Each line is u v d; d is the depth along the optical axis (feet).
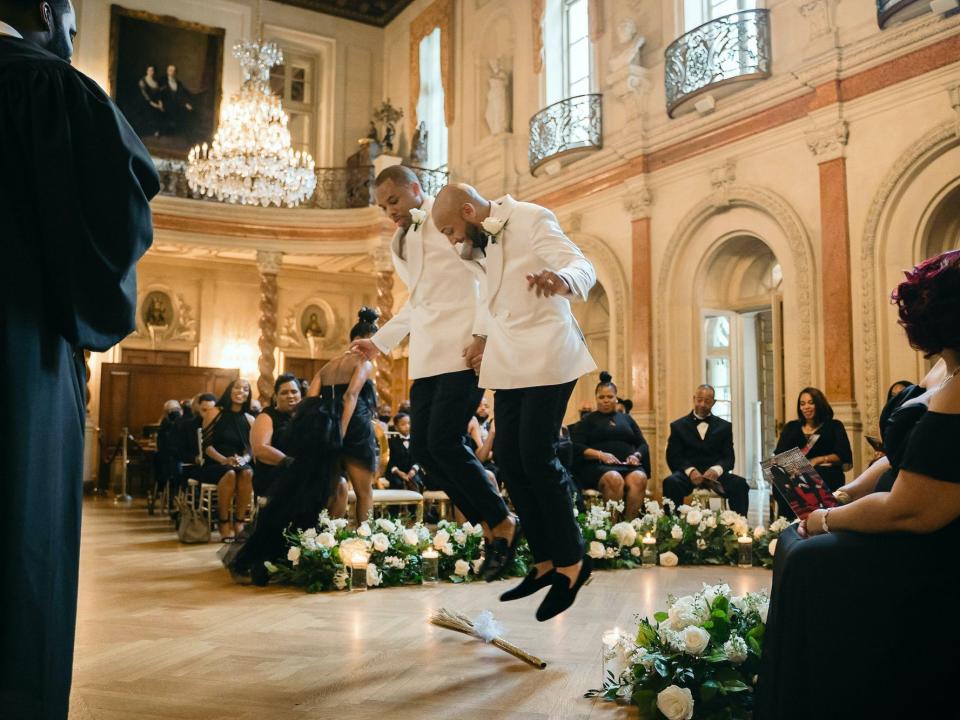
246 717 8.31
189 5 59.00
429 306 11.37
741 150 34.53
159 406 57.82
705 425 25.91
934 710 5.96
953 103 26.71
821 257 30.89
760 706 6.73
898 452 6.73
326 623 13.06
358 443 18.95
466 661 10.70
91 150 5.26
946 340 6.33
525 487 9.62
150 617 13.50
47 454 5.02
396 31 64.28
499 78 50.65
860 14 29.91
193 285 61.87
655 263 38.81
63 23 6.26
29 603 4.74
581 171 43.11
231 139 42.91
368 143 58.65
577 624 13.01
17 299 4.97
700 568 19.85
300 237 56.08
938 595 6.04
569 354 9.27
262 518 17.30
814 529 6.89
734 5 37.22
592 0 43.91
